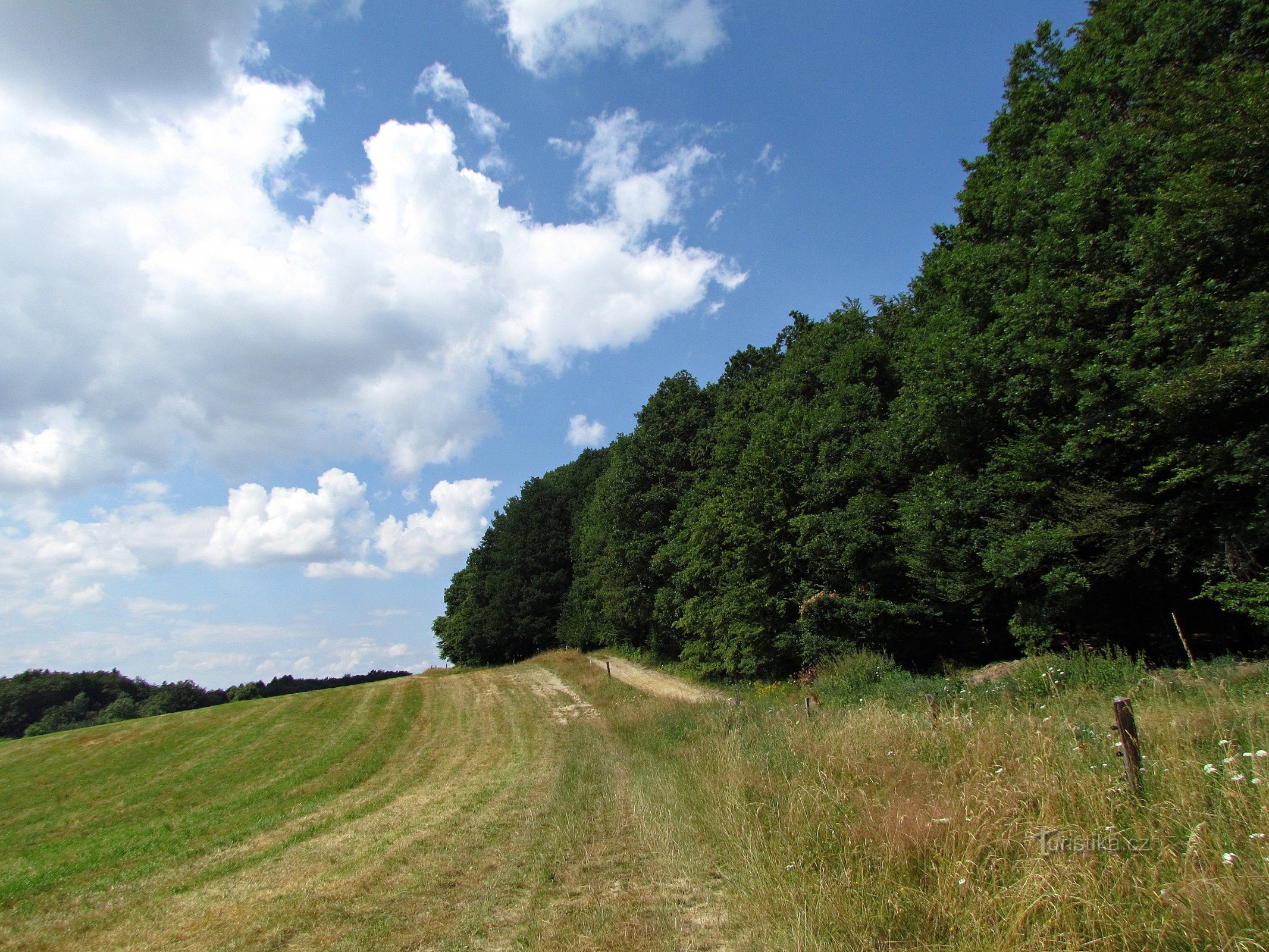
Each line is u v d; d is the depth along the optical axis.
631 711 23.45
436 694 38.72
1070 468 16.09
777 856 6.00
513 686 39.75
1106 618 17.11
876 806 6.02
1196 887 3.56
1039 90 20.36
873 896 4.81
